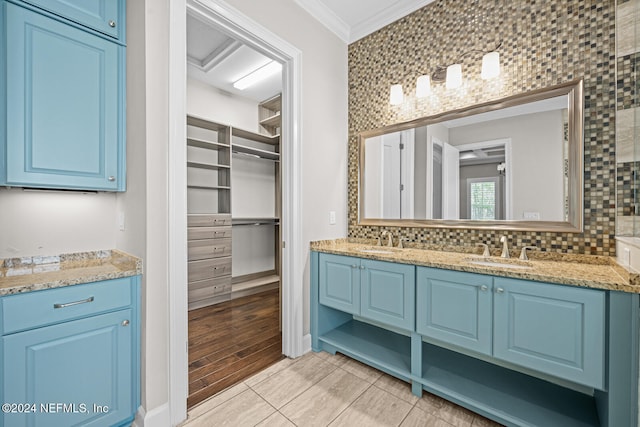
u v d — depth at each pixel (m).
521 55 1.82
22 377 1.11
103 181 1.48
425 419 1.51
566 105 1.67
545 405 1.48
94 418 1.28
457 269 1.56
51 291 1.17
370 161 2.55
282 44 2.05
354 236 2.65
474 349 1.51
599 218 1.57
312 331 2.29
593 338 1.19
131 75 1.51
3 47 1.20
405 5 2.30
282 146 2.24
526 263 1.66
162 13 1.43
